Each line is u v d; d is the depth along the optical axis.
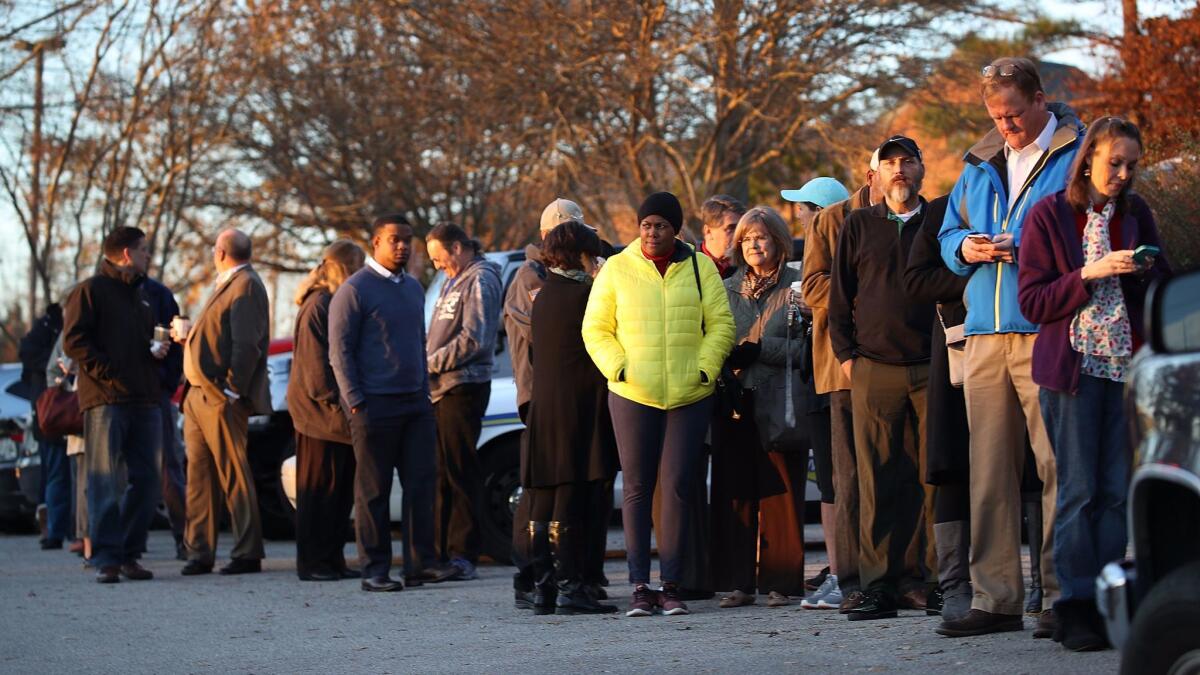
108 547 15.56
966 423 9.89
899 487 10.82
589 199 34.22
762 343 12.10
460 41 34.22
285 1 38.81
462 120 35.72
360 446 14.29
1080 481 8.75
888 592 10.85
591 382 12.05
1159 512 6.56
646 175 33.38
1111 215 8.81
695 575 12.66
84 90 36.12
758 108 31.44
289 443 19.75
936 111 34.47
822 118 32.09
